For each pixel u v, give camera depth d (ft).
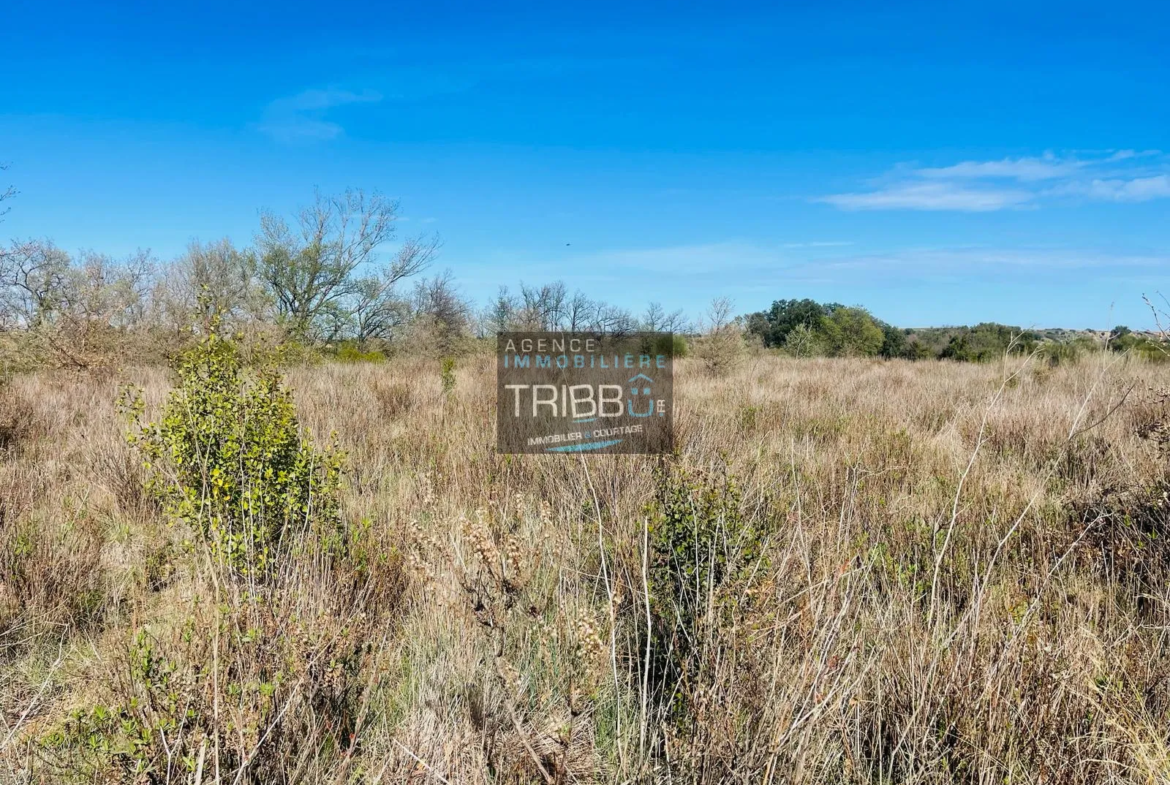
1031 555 11.68
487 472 16.88
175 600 11.00
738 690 6.99
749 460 16.75
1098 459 16.48
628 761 7.22
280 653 8.11
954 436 20.21
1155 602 9.63
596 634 7.41
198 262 77.61
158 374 38.04
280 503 11.98
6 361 38.73
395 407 29.40
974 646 7.73
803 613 7.60
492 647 8.46
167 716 7.01
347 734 8.05
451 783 6.76
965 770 6.77
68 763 7.19
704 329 51.90
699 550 9.52
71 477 17.38
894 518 13.39
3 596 10.47
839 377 44.09
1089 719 6.92
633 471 15.75
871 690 7.73
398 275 88.99
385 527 13.15
